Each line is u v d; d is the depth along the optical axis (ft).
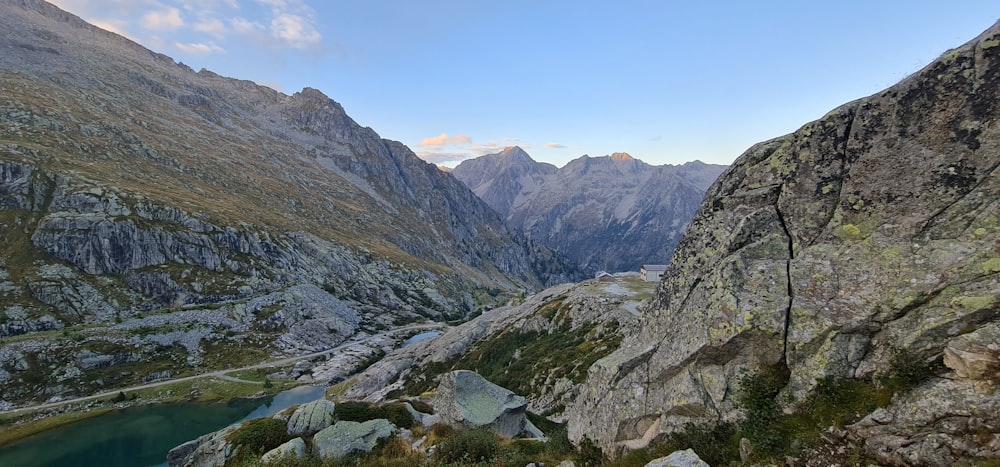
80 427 306.76
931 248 36.29
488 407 107.24
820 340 38.86
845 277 39.81
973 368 30.19
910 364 33.81
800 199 45.39
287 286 644.27
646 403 49.93
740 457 38.96
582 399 61.36
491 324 403.13
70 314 463.42
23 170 581.53
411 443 95.55
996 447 27.40
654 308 57.00
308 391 403.34
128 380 396.57
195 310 526.16
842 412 35.29
